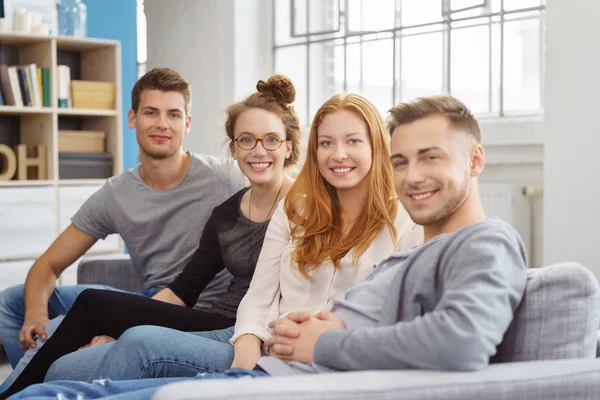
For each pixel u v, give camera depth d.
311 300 1.98
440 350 1.25
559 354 1.39
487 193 4.14
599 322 1.49
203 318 2.31
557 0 3.50
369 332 1.34
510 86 4.23
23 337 2.68
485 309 1.27
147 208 2.89
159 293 2.52
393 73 4.84
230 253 2.45
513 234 1.41
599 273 3.41
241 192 2.52
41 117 4.68
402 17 4.78
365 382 1.20
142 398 1.50
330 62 5.27
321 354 1.37
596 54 3.37
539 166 4.09
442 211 1.46
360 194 1.99
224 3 5.61
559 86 3.52
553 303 1.39
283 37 5.62
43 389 1.68
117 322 2.25
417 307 1.44
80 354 2.14
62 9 4.84
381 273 1.59
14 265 4.43
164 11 6.21
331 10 5.25
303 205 2.07
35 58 4.76
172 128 2.82
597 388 1.27
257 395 1.14
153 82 2.83
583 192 3.45
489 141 4.25
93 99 4.80
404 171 1.49
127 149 5.23
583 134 3.44
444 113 1.46
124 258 3.15
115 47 4.82
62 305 2.94
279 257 2.09
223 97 5.66
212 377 1.54
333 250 1.94
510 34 4.21
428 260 1.44
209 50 5.77
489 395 1.21
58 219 4.62
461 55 4.46
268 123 2.36
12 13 4.73
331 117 1.96
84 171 4.77
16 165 4.62
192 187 2.88
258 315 2.03
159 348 1.87
